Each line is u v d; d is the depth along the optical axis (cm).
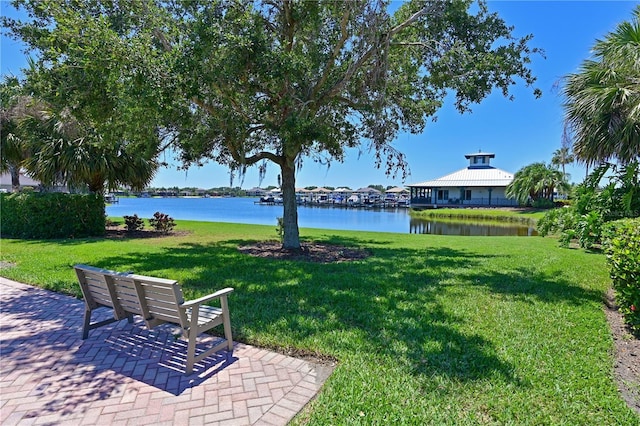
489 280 603
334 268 698
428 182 5056
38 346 365
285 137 694
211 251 919
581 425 234
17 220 1198
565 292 533
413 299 493
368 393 269
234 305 469
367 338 365
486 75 802
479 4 793
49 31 662
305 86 773
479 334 373
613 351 341
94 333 399
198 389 284
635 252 367
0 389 284
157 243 1099
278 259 810
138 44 571
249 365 322
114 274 339
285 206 951
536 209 3719
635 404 259
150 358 339
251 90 744
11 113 1253
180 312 304
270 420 244
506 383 281
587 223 980
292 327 396
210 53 605
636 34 676
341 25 748
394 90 902
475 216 3428
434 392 269
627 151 766
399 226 2588
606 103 684
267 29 795
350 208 5806
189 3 646
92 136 914
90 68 581
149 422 243
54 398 271
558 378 289
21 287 578
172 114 634
